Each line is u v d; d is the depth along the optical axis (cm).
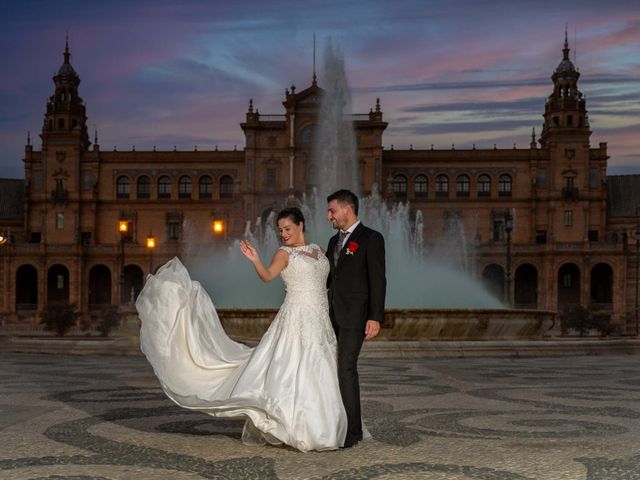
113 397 1315
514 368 1966
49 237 10475
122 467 771
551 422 1048
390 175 10550
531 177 10469
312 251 901
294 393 838
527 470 759
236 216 10381
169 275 898
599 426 1016
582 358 2423
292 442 831
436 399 1291
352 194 930
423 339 2450
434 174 10562
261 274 870
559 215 10325
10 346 2738
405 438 926
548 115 10588
